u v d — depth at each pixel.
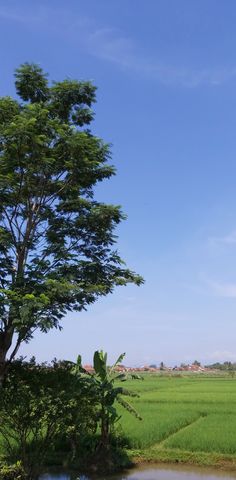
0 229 13.19
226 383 71.00
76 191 15.05
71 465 15.87
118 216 14.97
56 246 13.88
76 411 13.01
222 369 166.38
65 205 14.83
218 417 26.31
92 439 16.53
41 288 12.52
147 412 28.66
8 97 14.34
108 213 14.70
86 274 14.02
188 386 61.25
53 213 14.80
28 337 13.58
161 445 18.69
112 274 14.84
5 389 12.55
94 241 14.99
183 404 34.06
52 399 12.43
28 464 13.15
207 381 80.00
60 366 13.97
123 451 16.77
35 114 13.44
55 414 12.59
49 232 14.55
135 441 18.36
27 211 14.70
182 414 27.31
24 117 13.30
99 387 15.78
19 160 13.49
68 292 12.61
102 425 16.25
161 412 28.64
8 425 13.32
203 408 31.00
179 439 18.72
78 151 13.67
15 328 12.65
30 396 12.48
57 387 12.87
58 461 16.41
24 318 11.69
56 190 14.94
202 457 16.83
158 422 23.36
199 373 138.00
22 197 14.68
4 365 13.27
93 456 15.99
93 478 14.88
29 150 13.30
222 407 31.70
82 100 15.71
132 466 16.38
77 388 13.25
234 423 23.66
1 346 13.38
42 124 13.53
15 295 12.24
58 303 12.93
